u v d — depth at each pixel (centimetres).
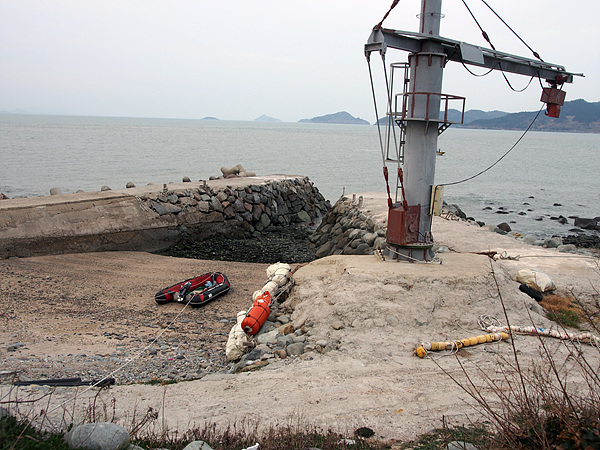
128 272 1623
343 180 4619
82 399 657
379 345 821
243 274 1670
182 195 2225
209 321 1211
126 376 838
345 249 1894
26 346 976
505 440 432
